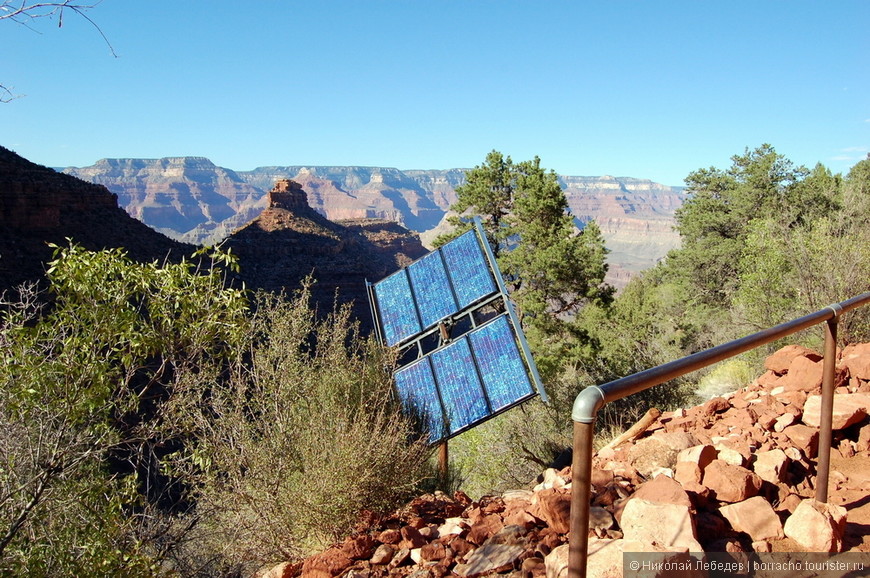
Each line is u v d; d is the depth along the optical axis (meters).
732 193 36.72
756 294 14.13
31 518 5.11
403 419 8.21
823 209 31.58
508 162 28.70
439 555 4.14
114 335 5.47
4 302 5.13
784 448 4.91
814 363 6.34
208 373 6.11
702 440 5.05
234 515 6.12
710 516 3.77
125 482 5.80
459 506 5.59
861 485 4.53
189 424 6.00
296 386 6.70
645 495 3.87
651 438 4.92
